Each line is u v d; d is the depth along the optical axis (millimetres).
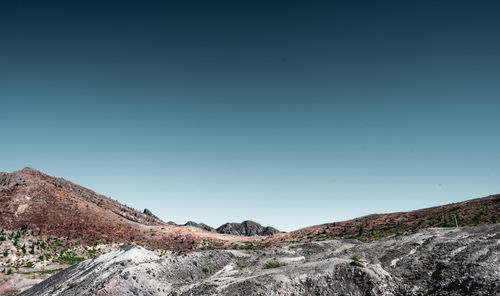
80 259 79375
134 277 35219
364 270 28422
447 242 33156
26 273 65812
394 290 26188
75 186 150000
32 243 80812
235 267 43281
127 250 50000
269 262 40125
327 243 51156
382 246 39406
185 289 35062
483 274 22672
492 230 33844
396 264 31594
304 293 27062
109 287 32562
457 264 26250
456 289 22766
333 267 29859
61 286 42656
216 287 30547
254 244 92812
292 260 40875
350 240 52781
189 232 112875
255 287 27844
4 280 59812
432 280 25719
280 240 91438
